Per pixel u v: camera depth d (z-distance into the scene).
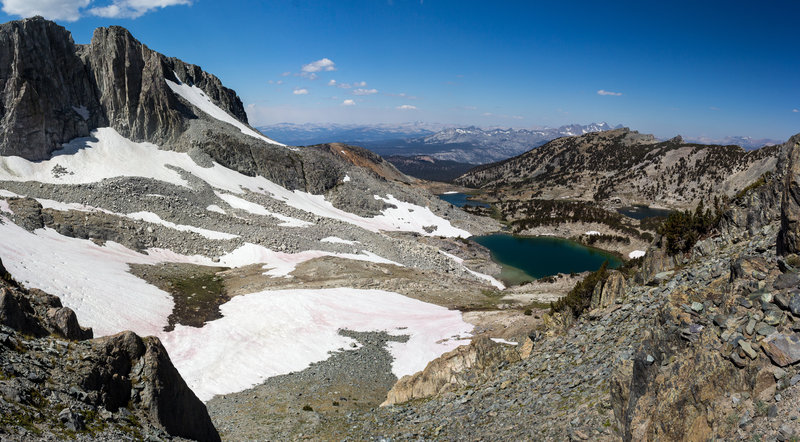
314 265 89.50
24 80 100.81
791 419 9.29
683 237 28.09
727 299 13.68
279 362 51.09
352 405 39.56
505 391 24.31
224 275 81.38
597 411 16.23
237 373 47.81
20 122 98.56
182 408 21.95
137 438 17.44
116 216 89.69
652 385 13.86
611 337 22.64
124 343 21.20
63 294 52.91
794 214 13.18
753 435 9.88
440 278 98.00
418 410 28.91
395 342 57.62
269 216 118.12
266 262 89.75
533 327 53.25
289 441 29.98
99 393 18.66
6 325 19.53
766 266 13.52
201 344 53.28
